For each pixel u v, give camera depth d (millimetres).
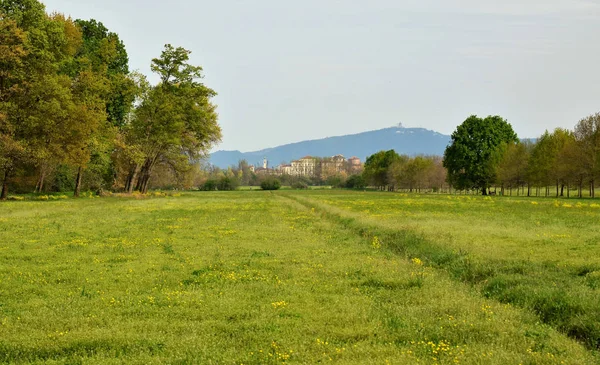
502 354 8398
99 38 64812
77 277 14062
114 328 9516
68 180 75500
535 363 8086
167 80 68062
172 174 82625
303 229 27938
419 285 13750
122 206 45906
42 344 8641
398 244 21719
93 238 22609
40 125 46125
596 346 9234
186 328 9664
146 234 24516
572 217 36438
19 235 23250
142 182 74625
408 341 9156
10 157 46688
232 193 109625
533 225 29703
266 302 11719
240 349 8656
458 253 18078
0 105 42688
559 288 12570
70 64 52000
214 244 21344
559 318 10578
